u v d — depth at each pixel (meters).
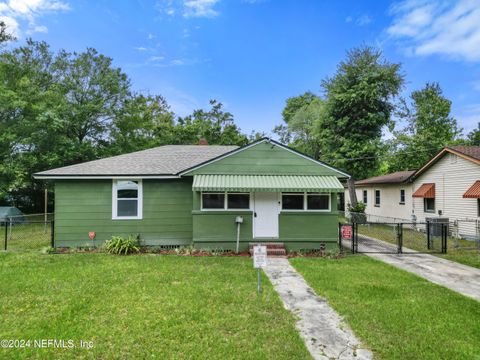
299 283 8.69
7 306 6.75
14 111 23.61
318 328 5.89
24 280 8.56
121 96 32.00
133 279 8.74
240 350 5.02
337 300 7.35
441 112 39.25
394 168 39.22
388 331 5.76
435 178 20.23
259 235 13.26
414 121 41.03
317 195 13.43
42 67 29.05
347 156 26.33
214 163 13.47
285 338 5.43
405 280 9.02
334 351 5.05
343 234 13.24
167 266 10.34
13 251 12.90
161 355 4.85
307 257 12.23
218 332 5.62
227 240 13.10
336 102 26.80
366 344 5.29
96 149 29.08
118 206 13.93
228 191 12.77
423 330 5.79
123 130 32.78
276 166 13.57
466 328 5.89
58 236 13.52
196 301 7.09
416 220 22.39
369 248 14.61
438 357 4.87
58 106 24.67
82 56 30.28
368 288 8.25
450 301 7.31
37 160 23.30
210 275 9.28
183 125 47.03
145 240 13.97
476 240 16.48
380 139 27.00
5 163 22.11
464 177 17.73
